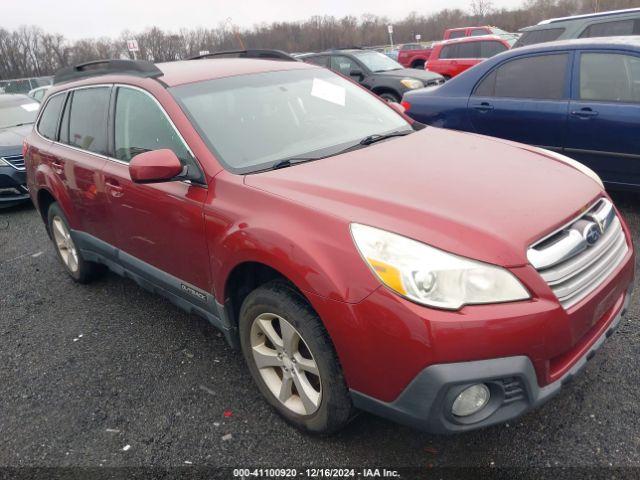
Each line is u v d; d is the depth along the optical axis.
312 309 2.29
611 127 4.65
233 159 2.84
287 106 3.32
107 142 3.57
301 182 2.52
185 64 3.69
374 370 2.06
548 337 1.99
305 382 2.46
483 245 2.01
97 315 4.00
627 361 2.84
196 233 2.79
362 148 3.04
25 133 7.61
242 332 2.69
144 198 3.11
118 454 2.59
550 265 2.07
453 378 1.91
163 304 4.07
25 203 7.66
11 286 4.71
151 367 3.27
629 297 2.61
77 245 4.20
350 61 12.41
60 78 4.50
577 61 4.91
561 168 2.70
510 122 5.36
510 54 5.39
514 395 2.03
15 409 3.01
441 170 2.60
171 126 3.01
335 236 2.16
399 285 1.97
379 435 2.53
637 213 4.83
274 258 2.29
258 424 2.70
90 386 3.14
